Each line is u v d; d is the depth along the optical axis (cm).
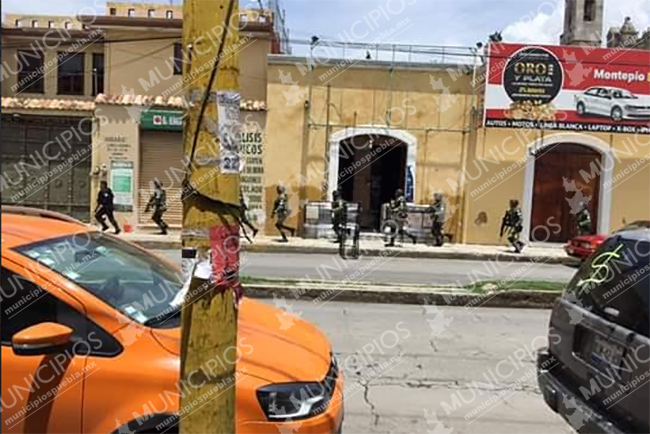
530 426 465
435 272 1391
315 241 1880
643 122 1917
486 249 1859
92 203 1981
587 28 2359
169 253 1513
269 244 1755
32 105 1998
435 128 1977
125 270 357
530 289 938
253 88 2078
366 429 450
